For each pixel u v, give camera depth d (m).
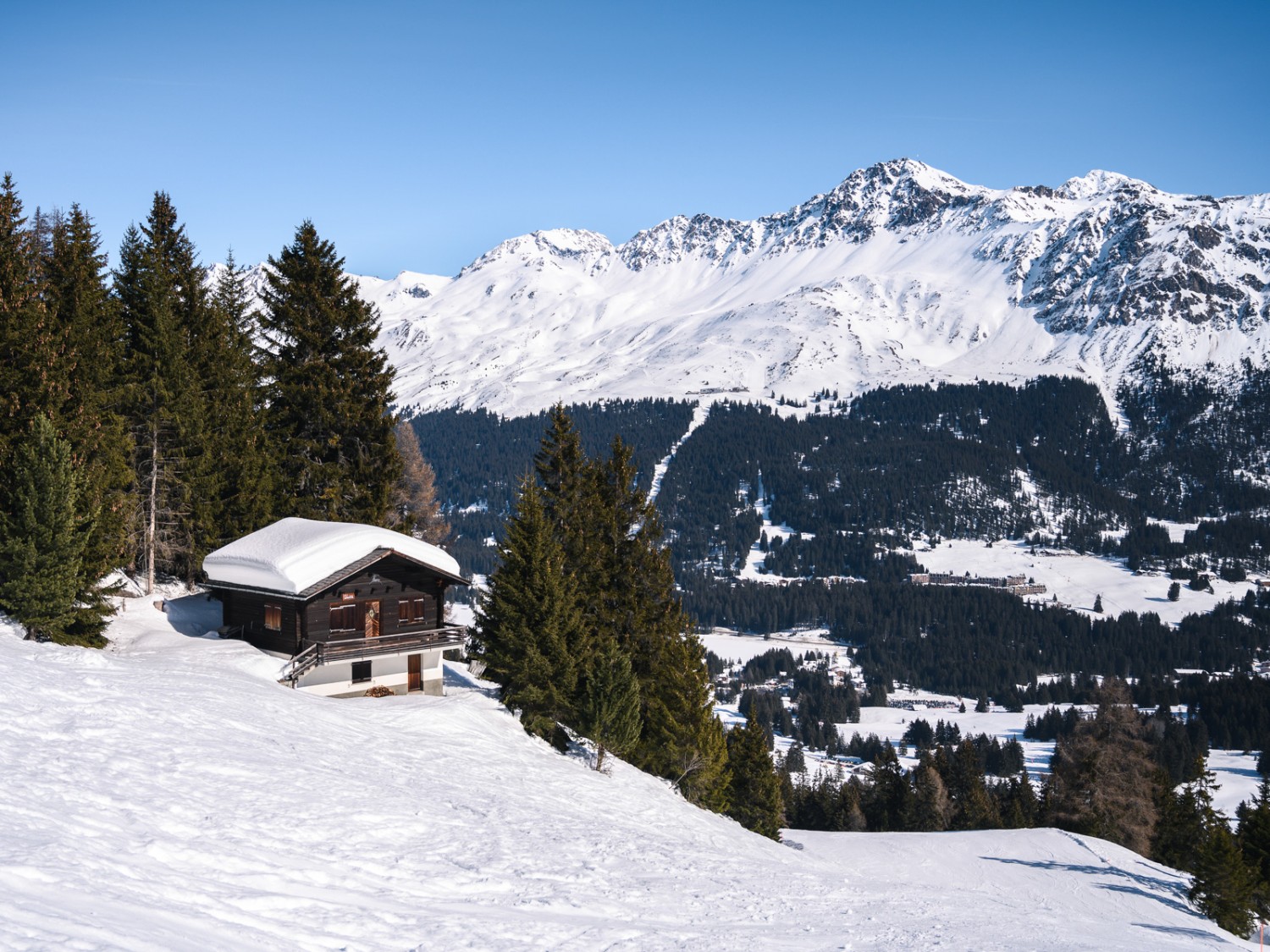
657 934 19.64
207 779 23.92
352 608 49.50
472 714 47.22
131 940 11.08
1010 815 115.62
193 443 55.94
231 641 48.66
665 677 57.16
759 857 39.22
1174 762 186.38
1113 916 51.41
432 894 19.92
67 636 40.47
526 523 51.88
